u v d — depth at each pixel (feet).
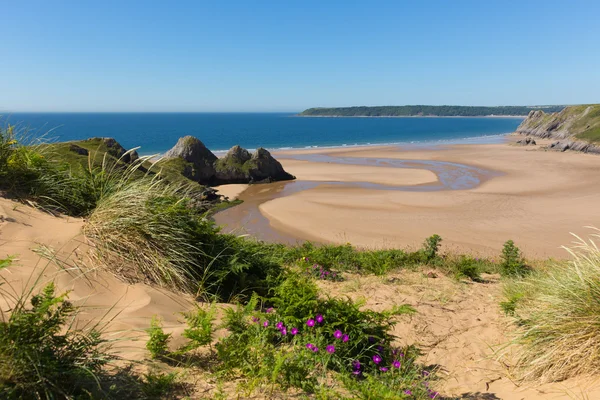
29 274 10.45
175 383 8.45
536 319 12.85
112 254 12.75
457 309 16.97
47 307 7.42
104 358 7.94
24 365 6.76
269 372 9.04
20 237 11.90
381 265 25.82
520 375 11.32
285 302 12.32
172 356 9.53
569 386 9.91
